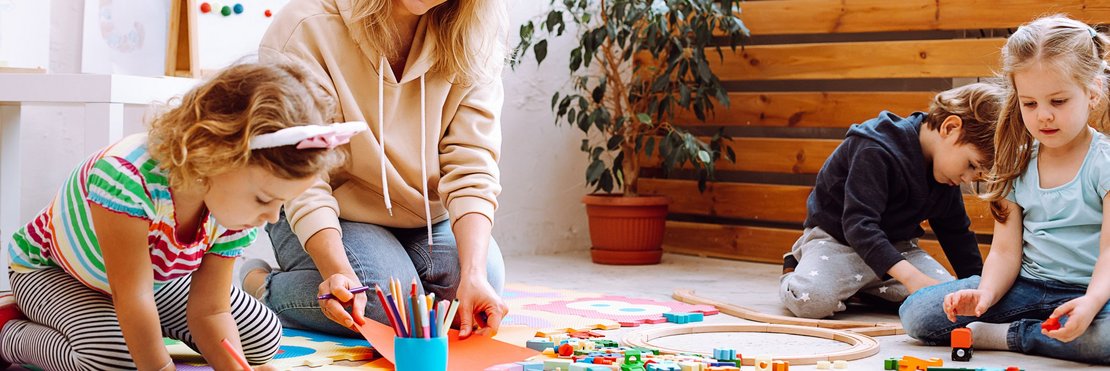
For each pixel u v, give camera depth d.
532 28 3.21
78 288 1.43
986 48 2.90
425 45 1.88
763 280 2.88
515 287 2.62
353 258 1.79
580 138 3.71
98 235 1.24
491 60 1.95
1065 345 1.64
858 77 3.14
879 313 2.26
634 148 3.38
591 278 2.90
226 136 1.13
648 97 3.38
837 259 2.19
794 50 3.27
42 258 1.46
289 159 1.14
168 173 1.21
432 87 1.92
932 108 2.15
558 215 3.65
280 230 1.96
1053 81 1.62
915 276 1.99
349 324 1.49
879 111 3.09
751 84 3.47
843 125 3.17
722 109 3.45
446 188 1.87
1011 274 1.77
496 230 3.45
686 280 2.87
